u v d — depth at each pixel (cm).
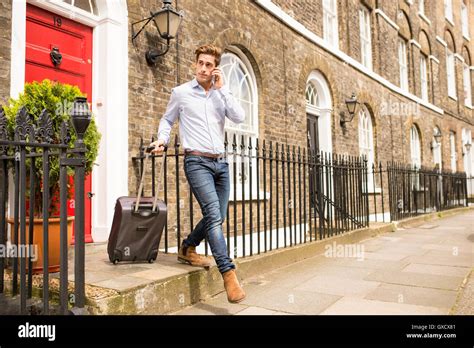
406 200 1088
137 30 479
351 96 1012
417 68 1510
